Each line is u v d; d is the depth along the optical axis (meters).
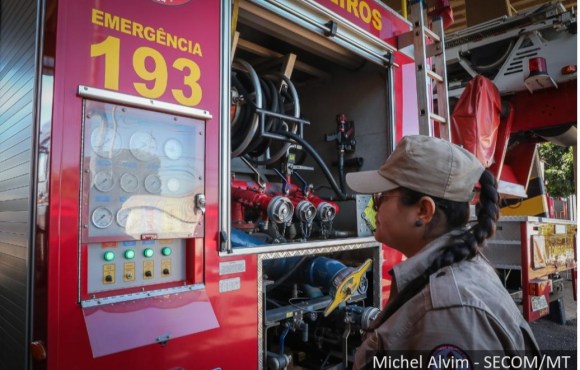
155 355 1.64
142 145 1.72
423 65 2.99
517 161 5.36
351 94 3.45
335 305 2.56
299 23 2.51
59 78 1.51
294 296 2.76
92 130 1.59
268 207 2.41
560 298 5.42
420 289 0.97
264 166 3.35
